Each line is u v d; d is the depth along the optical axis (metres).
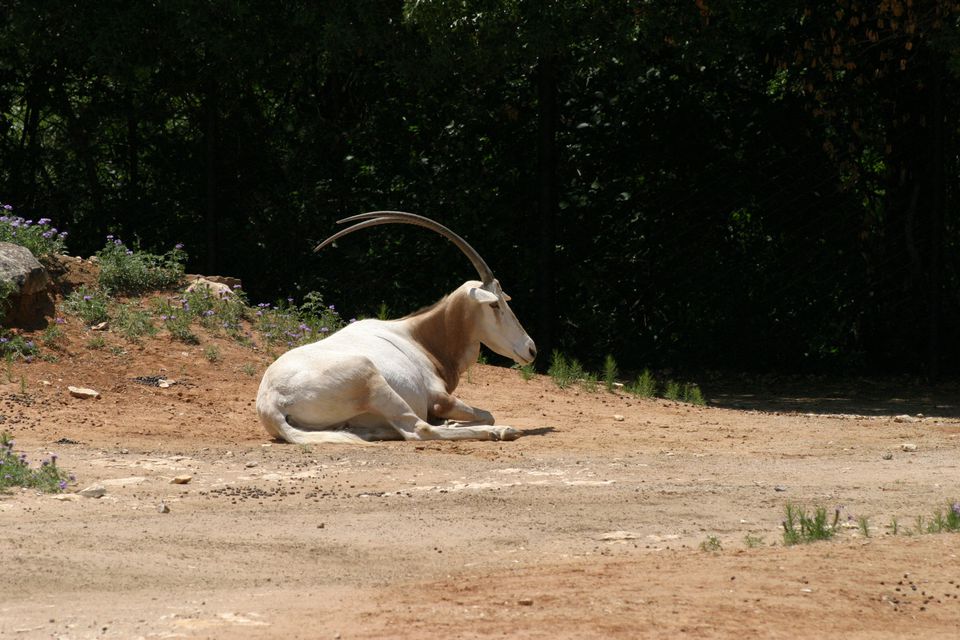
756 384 24.45
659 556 8.47
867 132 24.83
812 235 25.14
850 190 25.09
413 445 14.04
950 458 13.72
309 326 21.48
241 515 10.16
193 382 17.88
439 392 15.48
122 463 12.83
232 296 21.12
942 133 23.94
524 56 22.75
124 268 20.81
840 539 9.09
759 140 25.16
